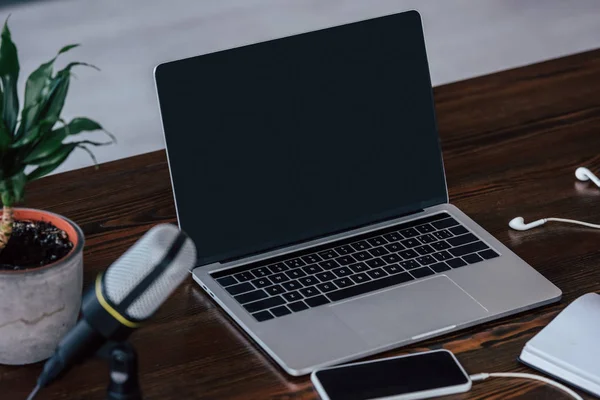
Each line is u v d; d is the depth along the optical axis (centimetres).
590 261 144
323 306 130
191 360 122
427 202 154
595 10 503
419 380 117
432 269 138
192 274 136
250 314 128
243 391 117
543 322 131
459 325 127
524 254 145
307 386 118
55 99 108
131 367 102
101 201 157
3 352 117
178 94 137
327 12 474
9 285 110
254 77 143
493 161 171
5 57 106
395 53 153
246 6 473
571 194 162
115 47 431
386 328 126
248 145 142
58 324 115
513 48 460
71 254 114
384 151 152
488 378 120
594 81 199
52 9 461
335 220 147
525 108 188
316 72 147
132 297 99
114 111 389
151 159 171
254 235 141
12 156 106
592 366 118
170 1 474
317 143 147
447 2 500
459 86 196
